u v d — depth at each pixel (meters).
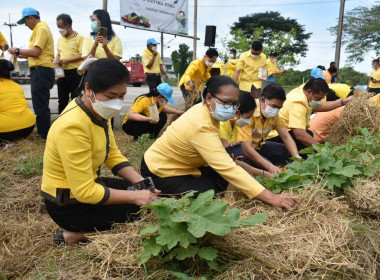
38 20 5.71
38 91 5.78
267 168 3.57
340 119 5.08
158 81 9.41
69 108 2.29
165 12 9.53
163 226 2.07
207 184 3.10
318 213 2.54
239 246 2.16
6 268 2.31
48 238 2.75
